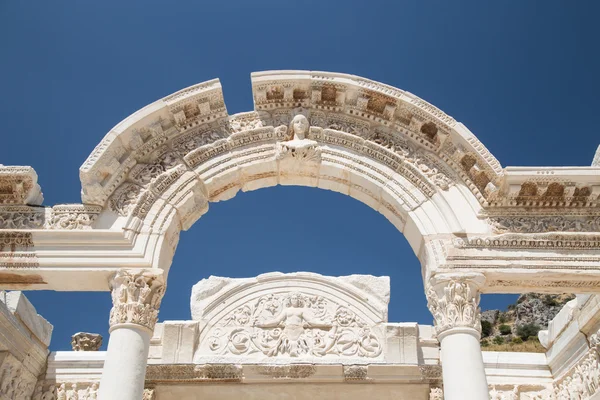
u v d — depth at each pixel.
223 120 13.05
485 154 11.88
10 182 11.52
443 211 11.96
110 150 11.70
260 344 19.34
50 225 11.56
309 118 13.18
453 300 10.89
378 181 12.52
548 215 11.96
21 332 15.54
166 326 18.84
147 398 17.25
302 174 13.02
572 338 15.41
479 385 10.01
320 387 17.89
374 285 20.36
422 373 17.50
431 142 12.73
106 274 11.05
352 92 12.91
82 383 17.09
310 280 20.61
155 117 12.31
